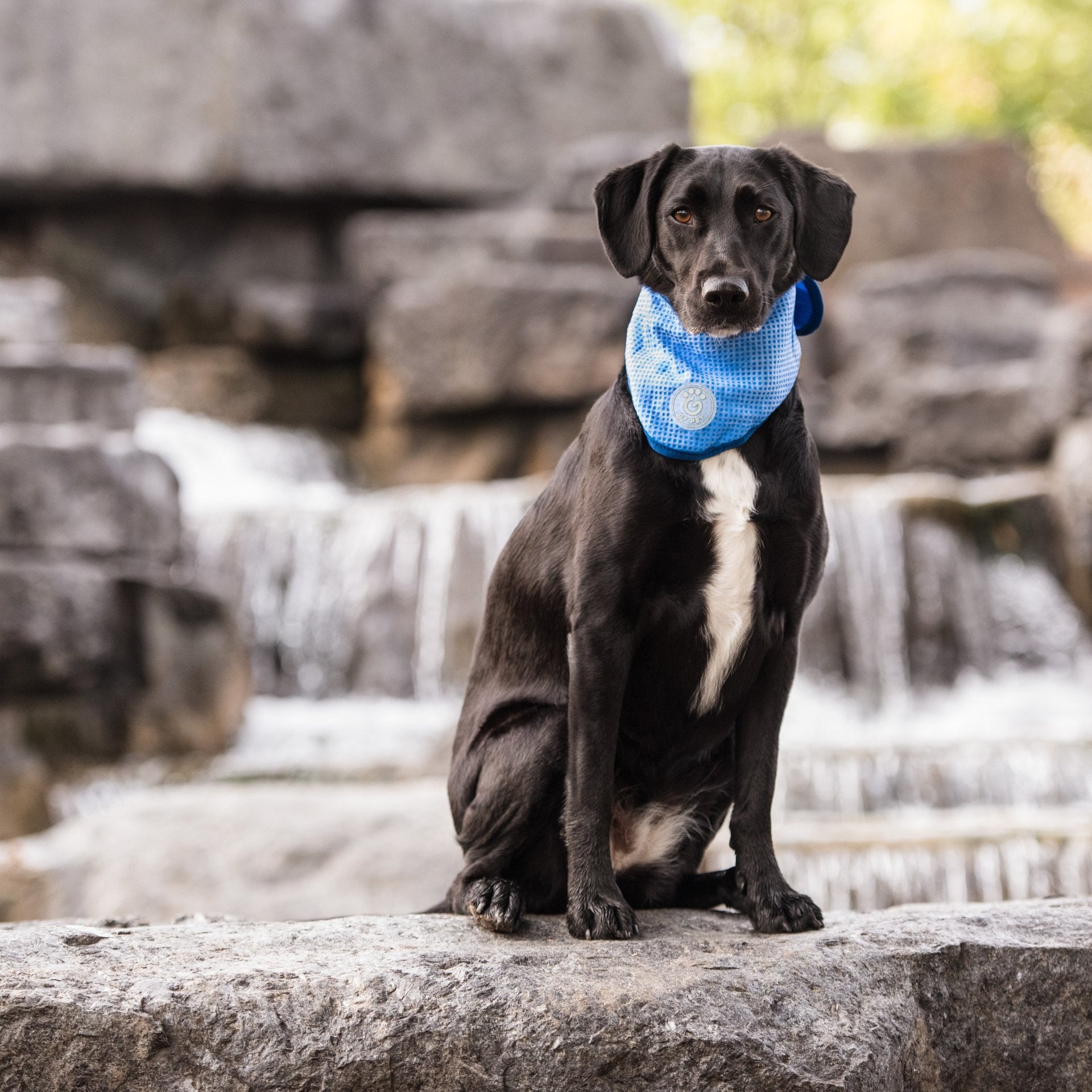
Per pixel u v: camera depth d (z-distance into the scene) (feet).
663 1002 8.24
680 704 10.03
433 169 46.57
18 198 44.93
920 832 19.99
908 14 77.46
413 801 19.76
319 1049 8.13
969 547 32.83
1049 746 23.98
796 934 9.52
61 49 43.47
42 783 25.22
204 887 18.37
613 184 10.46
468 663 31.83
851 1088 8.09
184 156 44.14
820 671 31.42
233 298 44.19
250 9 44.34
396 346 41.04
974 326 40.91
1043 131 79.05
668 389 9.53
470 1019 8.16
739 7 77.20
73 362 30.60
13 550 26.58
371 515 33.14
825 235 10.23
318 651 32.42
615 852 10.53
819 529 9.98
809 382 41.29
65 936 9.21
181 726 27.37
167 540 29.12
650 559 9.55
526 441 41.22
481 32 47.37
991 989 9.29
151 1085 8.08
